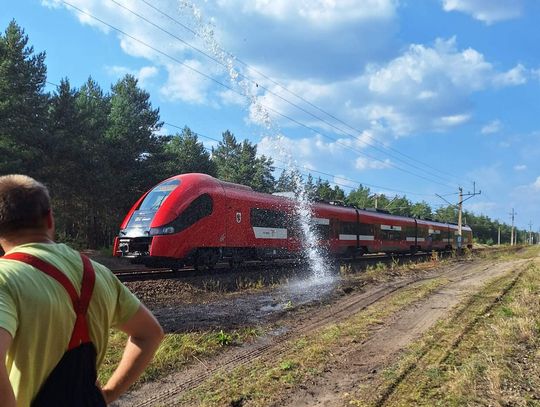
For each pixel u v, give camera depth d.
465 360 6.29
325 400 5.11
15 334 1.56
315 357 6.70
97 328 1.80
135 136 39.09
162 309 10.73
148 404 5.16
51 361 1.64
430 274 19.86
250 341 7.95
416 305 10.96
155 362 6.35
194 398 5.27
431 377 5.63
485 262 28.22
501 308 10.06
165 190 16.89
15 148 26.50
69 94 31.88
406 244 36.22
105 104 43.34
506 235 153.75
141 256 15.84
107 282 1.91
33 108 28.62
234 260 18.66
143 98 44.41
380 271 20.52
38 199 1.85
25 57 29.27
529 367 5.93
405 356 6.62
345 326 8.78
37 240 1.84
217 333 8.10
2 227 1.80
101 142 34.12
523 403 4.75
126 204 38.34
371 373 5.99
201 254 17.06
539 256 33.84
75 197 34.31
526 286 13.62
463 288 13.82
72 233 43.25
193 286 13.82
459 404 4.76
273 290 14.20
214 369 6.39
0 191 1.80
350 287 14.41
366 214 29.77
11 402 1.45
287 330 8.80
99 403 1.76
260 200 20.00
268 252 20.30
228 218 18.06
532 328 7.80
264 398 5.21
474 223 134.62
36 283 1.64
